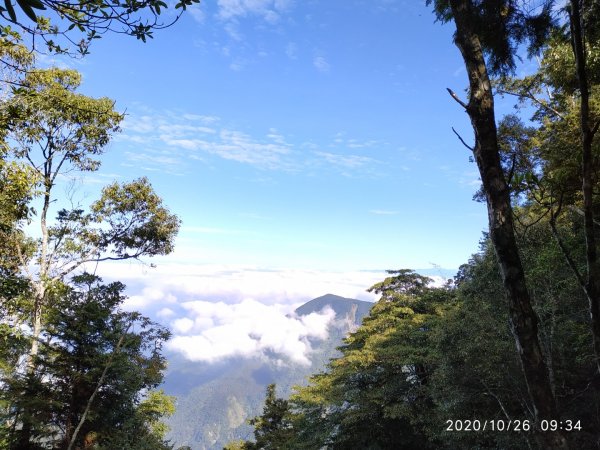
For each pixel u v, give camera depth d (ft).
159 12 10.31
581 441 33.53
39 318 51.13
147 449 46.88
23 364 46.19
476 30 14.57
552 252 35.50
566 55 38.88
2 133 37.17
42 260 56.75
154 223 71.77
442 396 54.03
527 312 10.71
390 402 75.46
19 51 37.19
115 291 50.44
